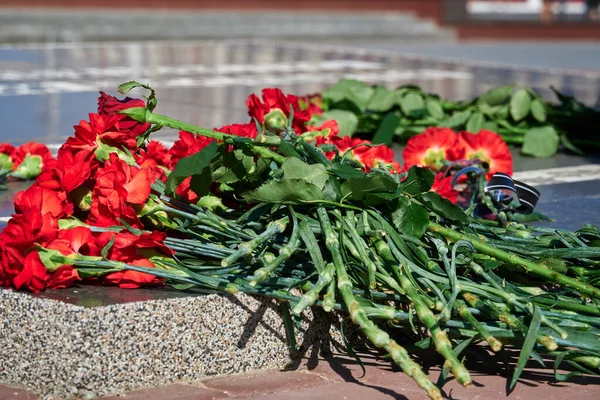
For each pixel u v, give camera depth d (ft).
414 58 61.21
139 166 13.11
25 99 36.27
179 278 11.41
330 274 11.10
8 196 18.80
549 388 11.32
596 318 11.41
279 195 12.08
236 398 10.75
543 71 54.03
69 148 12.60
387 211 12.51
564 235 13.24
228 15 104.12
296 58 59.26
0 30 87.71
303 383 11.34
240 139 12.54
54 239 11.57
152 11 101.91
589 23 115.14
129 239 11.57
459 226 12.99
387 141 24.35
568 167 24.47
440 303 11.02
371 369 11.87
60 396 10.75
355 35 105.50
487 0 184.34
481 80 47.24
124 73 48.01
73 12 95.76
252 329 11.71
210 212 12.38
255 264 11.92
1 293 11.30
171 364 11.14
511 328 10.98
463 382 9.94
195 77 46.70
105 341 10.68
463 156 18.70
